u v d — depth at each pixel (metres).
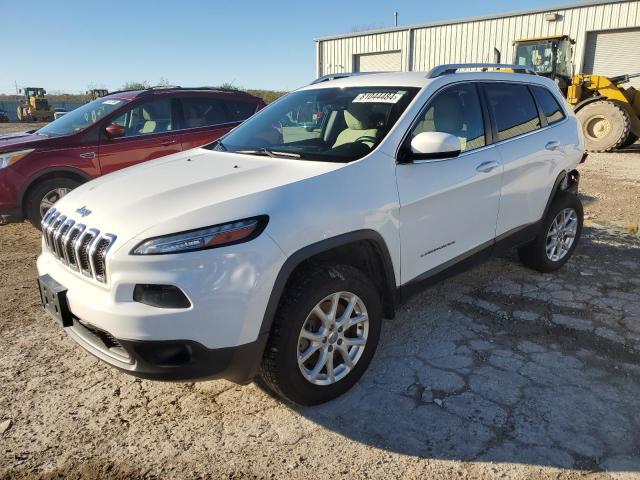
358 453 2.55
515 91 4.28
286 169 2.98
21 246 5.96
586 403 2.89
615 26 20.31
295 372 2.69
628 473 2.39
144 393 3.08
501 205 3.96
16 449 2.61
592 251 5.45
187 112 7.09
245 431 2.74
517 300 4.23
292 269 2.58
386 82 3.71
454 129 3.62
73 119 6.86
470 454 2.53
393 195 3.06
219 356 2.44
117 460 2.54
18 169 5.85
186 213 2.47
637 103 13.45
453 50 24.38
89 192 3.02
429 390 3.04
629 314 3.97
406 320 3.92
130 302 2.39
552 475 2.39
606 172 10.32
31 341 3.69
